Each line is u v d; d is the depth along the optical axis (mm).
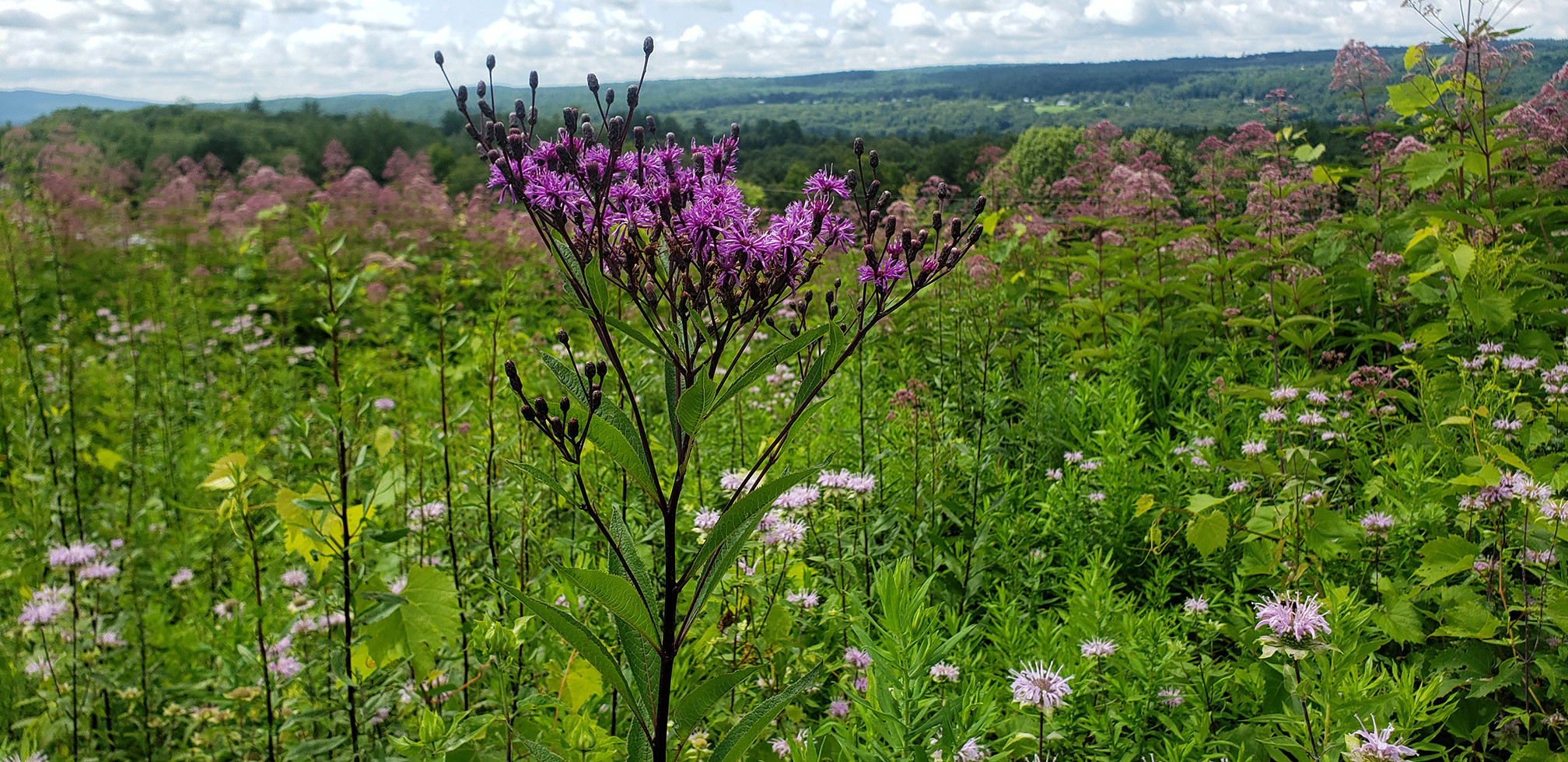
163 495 5715
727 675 2029
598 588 1815
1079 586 3559
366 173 14352
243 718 3252
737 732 2025
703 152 2078
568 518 4176
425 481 4512
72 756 3453
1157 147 11773
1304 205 7828
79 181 12945
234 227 12922
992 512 4359
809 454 4762
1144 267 7641
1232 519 4164
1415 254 6281
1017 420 6191
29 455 4859
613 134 1922
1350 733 2107
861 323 2199
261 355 8555
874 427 5230
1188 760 2785
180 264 12750
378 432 3902
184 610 4648
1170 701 2961
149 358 8055
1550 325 5543
